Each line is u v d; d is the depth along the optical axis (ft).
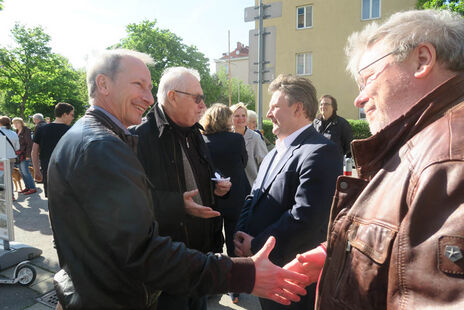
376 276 2.54
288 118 6.31
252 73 18.33
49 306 8.92
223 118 9.61
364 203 2.83
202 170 6.46
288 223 5.51
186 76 6.01
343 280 2.88
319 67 58.90
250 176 12.87
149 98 4.46
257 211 6.34
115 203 3.18
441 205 2.08
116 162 3.33
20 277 9.91
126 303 3.50
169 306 5.52
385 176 2.75
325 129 17.54
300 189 5.57
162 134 5.74
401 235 2.24
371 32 3.07
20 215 17.80
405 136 2.79
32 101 100.68
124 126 4.38
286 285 3.84
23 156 22.82
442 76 2.69
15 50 95.50
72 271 3.44
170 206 5.44
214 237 6.62
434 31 2.64
